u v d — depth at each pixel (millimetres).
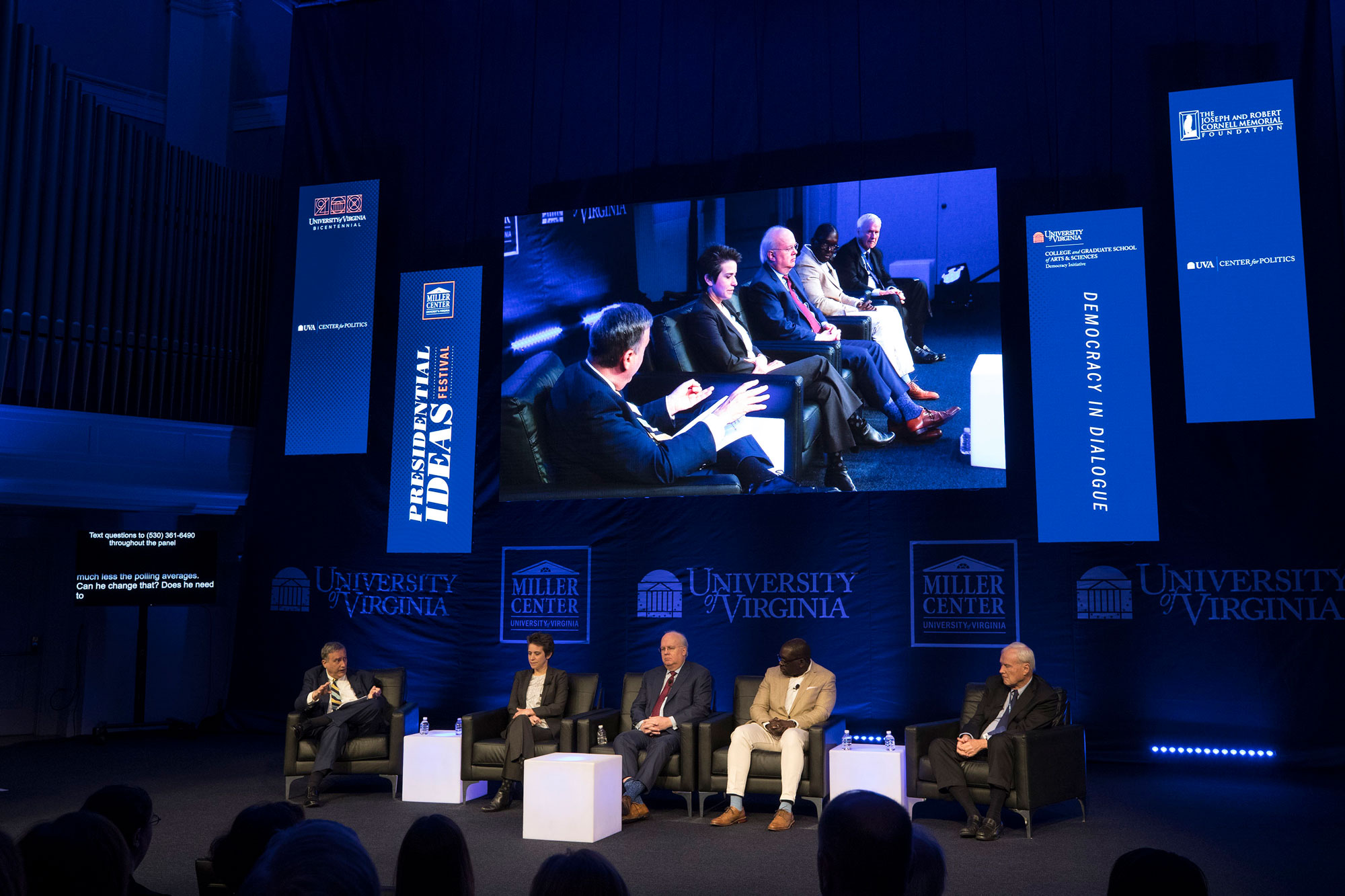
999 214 7328
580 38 8414
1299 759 6449
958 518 7191
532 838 4859
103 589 8250
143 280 8336
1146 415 6875
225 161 9672
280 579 8484
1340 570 6477
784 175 7812
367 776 6699
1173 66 7090
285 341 8711
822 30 7867
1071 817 5234
